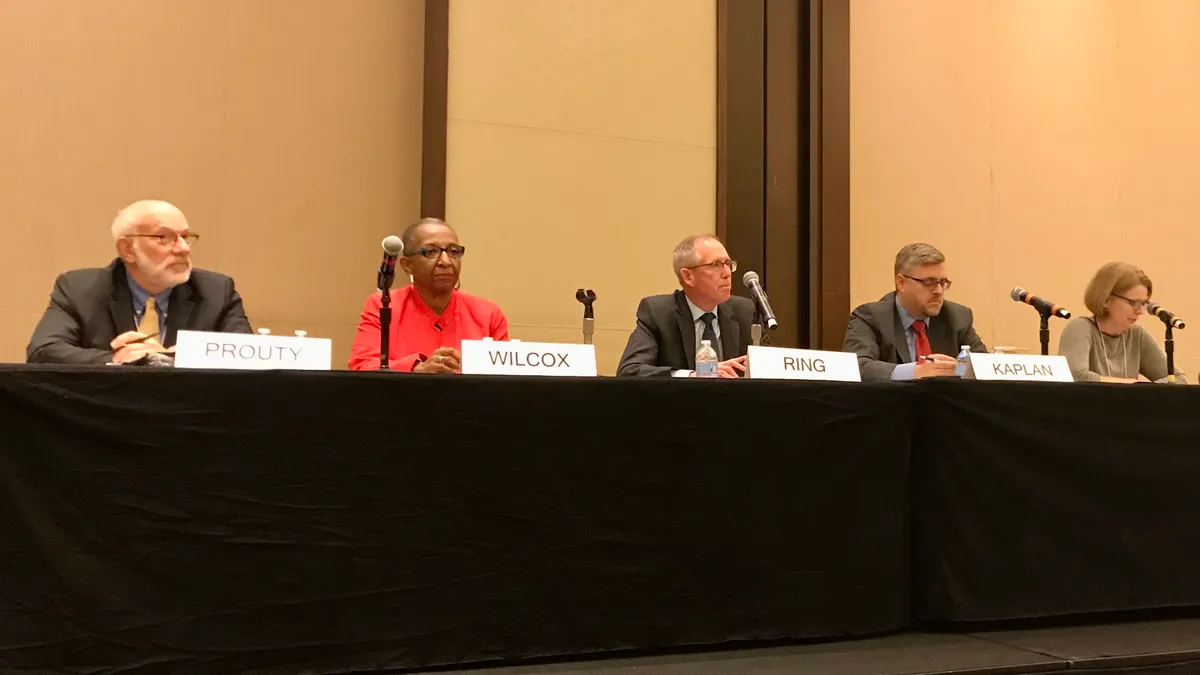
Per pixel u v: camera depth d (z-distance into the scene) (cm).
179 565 147
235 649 149
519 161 373
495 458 164
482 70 369
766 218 414
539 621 165
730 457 179
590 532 169
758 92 418
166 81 340
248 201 350
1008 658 172
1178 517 209
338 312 362
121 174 333
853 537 187
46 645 140
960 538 192
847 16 421
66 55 328
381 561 157
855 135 430
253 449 152
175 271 236
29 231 321
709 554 176
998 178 454
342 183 363
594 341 381
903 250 306
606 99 388
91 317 236
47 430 143
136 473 146
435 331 283
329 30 364
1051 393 202
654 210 393
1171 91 488
